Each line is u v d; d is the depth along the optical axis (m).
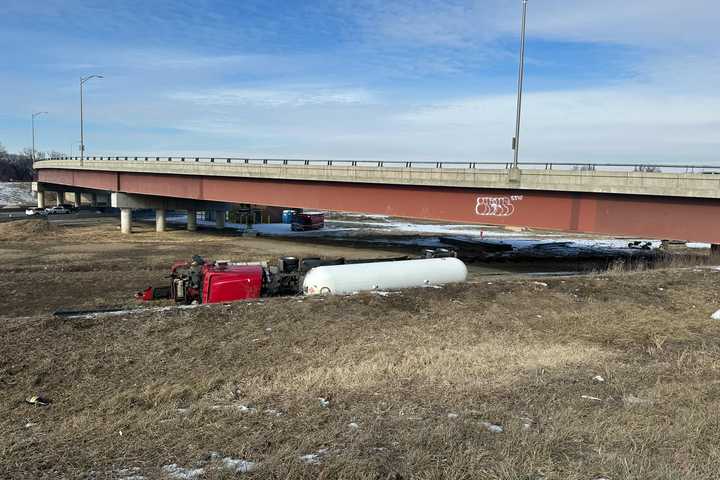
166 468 7.00
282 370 13.03
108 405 10.74
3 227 59.66
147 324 16.44
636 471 6.61
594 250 52.34
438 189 35.66
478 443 7.64
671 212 26.44
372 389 10.99
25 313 24.73
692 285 22.97
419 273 23.88
